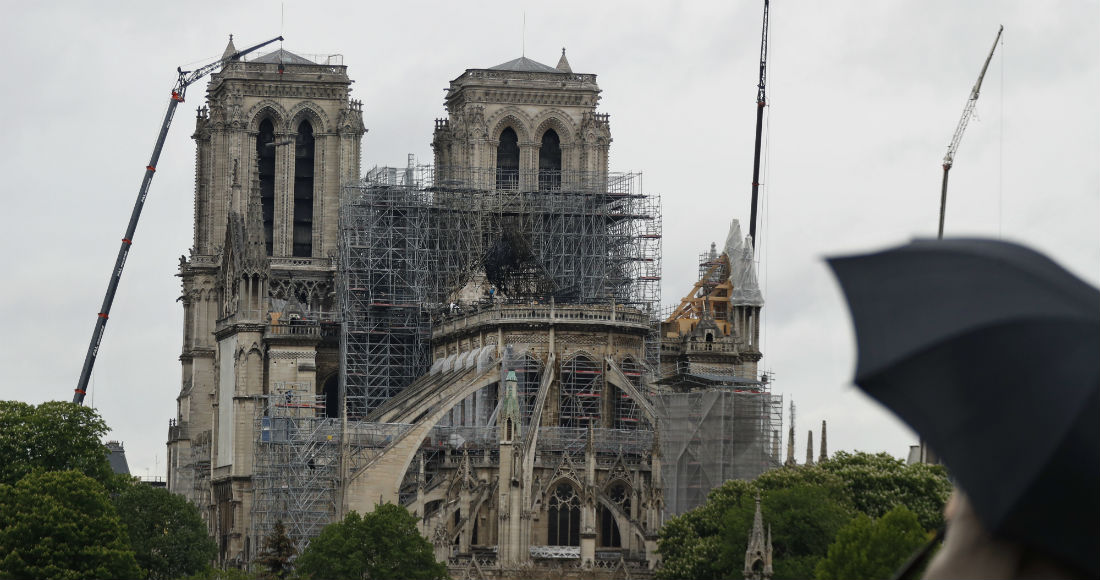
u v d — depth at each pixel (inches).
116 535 7190.0
